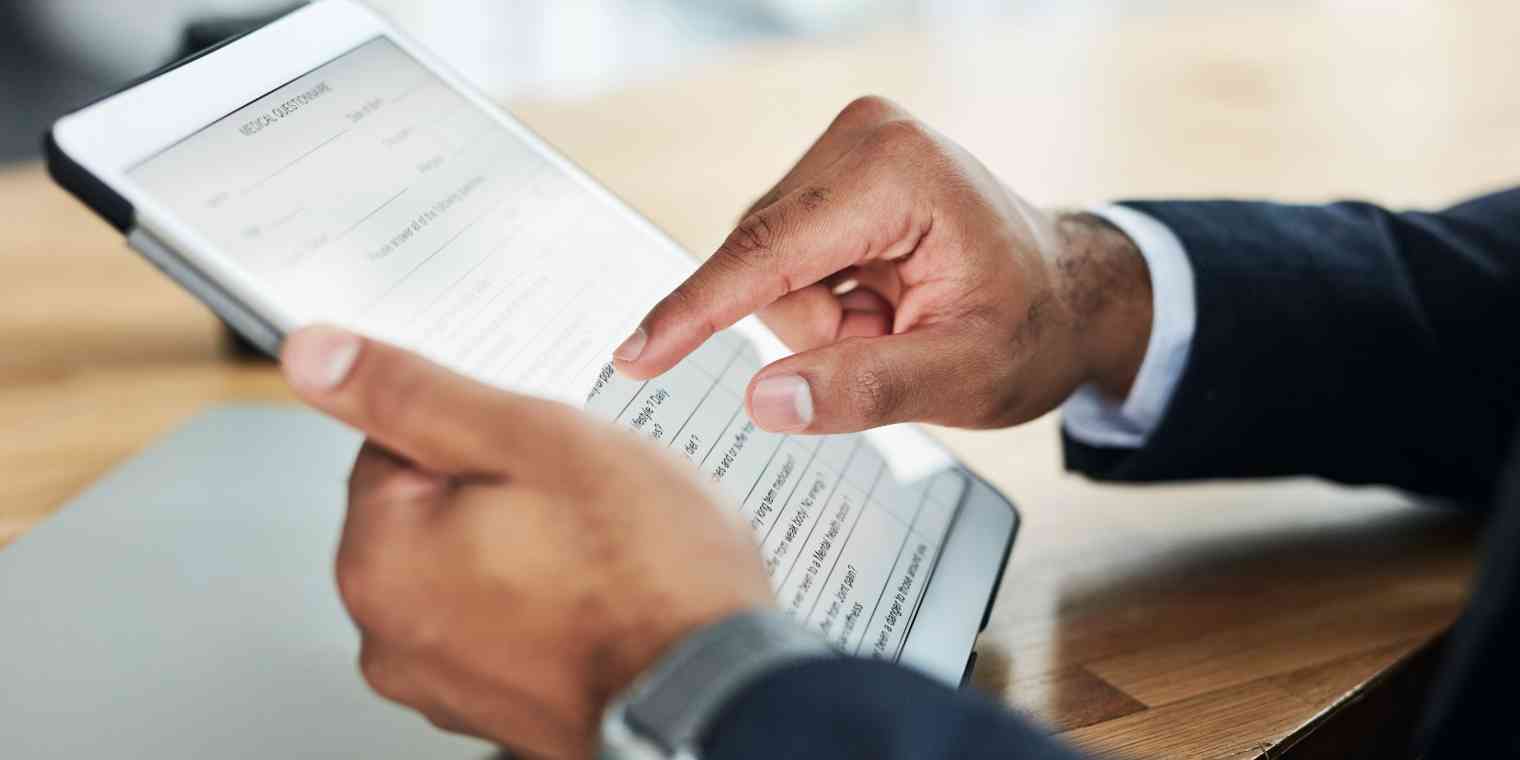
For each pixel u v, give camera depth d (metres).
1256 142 1.39
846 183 0.62
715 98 1.59
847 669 0.39
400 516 0.43
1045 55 1.81
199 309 1.02
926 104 1.54
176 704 0.51
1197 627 0.64
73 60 2.32
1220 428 0.71
